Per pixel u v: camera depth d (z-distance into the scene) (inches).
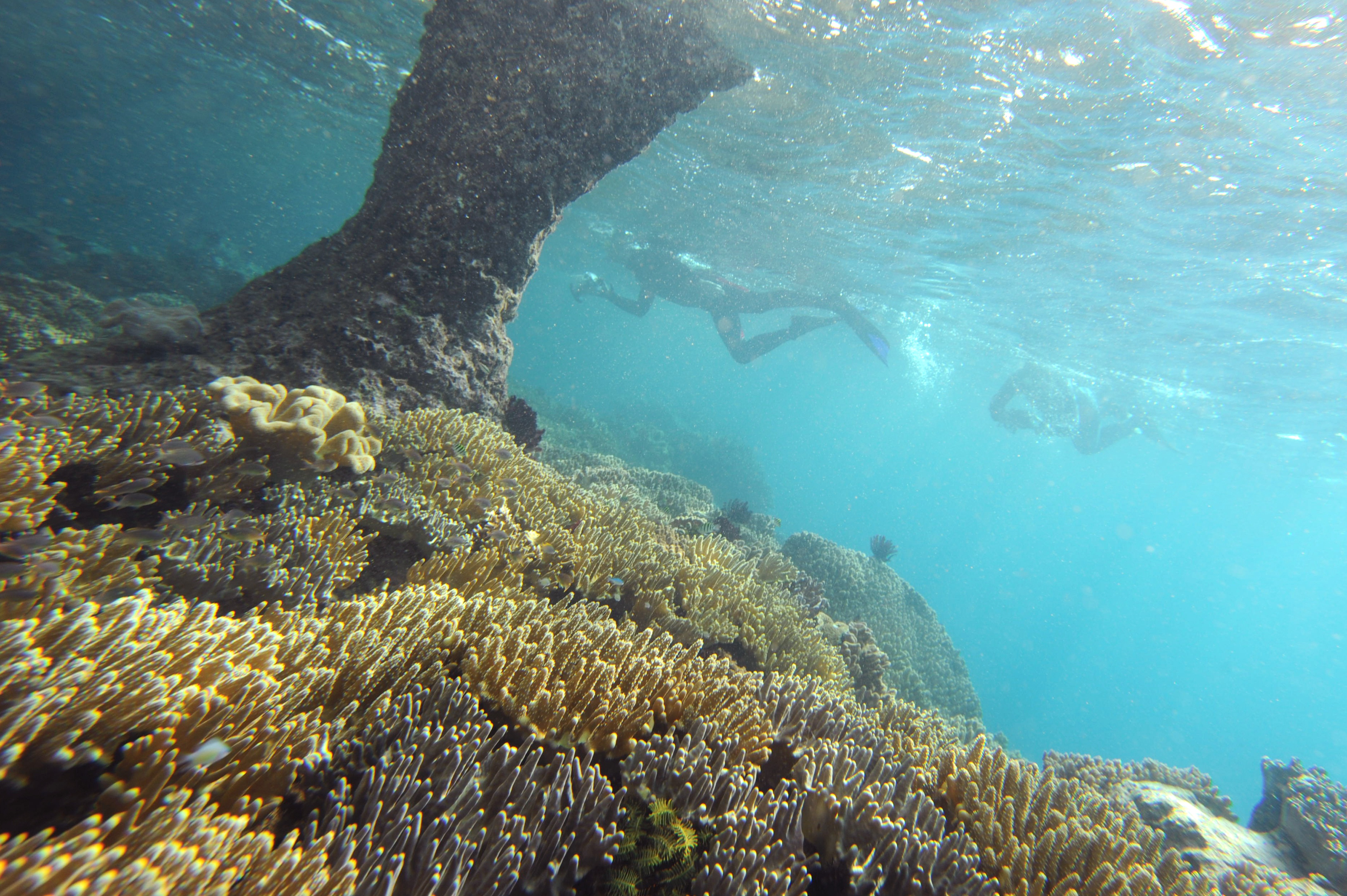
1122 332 845.2
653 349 4717.0
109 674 73.2
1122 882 113.5
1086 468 2733.8
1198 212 494.9
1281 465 1393.9
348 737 93.6
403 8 570.6
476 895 74.8
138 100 1396.4
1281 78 332.2
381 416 246.7
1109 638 3479.3
